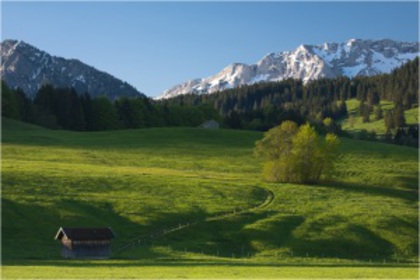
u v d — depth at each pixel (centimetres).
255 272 5488
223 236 7881
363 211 9006
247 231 8038
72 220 8081
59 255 6831
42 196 8881
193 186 10156
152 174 10962
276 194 9981
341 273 5572
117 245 7444
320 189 10469
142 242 7581
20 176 9825
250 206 9225
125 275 4975
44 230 7712
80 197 9031
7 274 4916
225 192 9912
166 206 8938
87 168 11288
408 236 8069
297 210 9012
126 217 8388
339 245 7688
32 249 6994
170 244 7550
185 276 4994
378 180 11712
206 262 6444
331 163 11131
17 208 8275
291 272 5566
